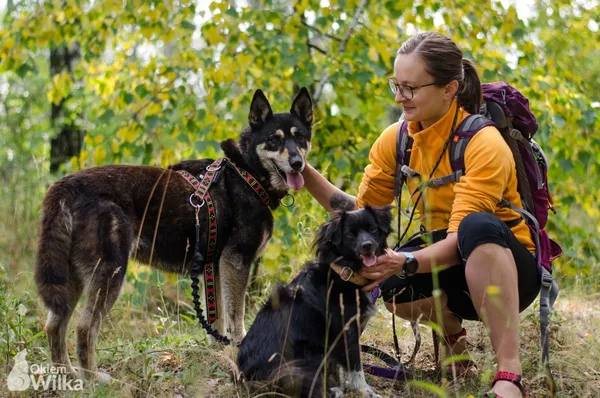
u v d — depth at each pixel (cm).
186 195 423
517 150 328
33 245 636
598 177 691
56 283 350
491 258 292
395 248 361
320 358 307
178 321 489
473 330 431
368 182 371
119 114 661
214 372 355
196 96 651
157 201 412
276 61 657
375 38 643
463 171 323
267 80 657
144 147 637
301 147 462
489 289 261
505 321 293
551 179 671
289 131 460
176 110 653
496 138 316
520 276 314
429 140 331
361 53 632
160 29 638
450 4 631
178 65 645
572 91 651
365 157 661
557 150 652
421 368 368
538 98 636
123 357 376
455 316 352
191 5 631
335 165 649
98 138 638
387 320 459
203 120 631
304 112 485
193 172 442
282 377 289
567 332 406
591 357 374
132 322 495
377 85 662
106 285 369
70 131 933
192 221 423
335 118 683
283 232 596
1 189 874
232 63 623
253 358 305
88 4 655
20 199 845
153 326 490
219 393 328
